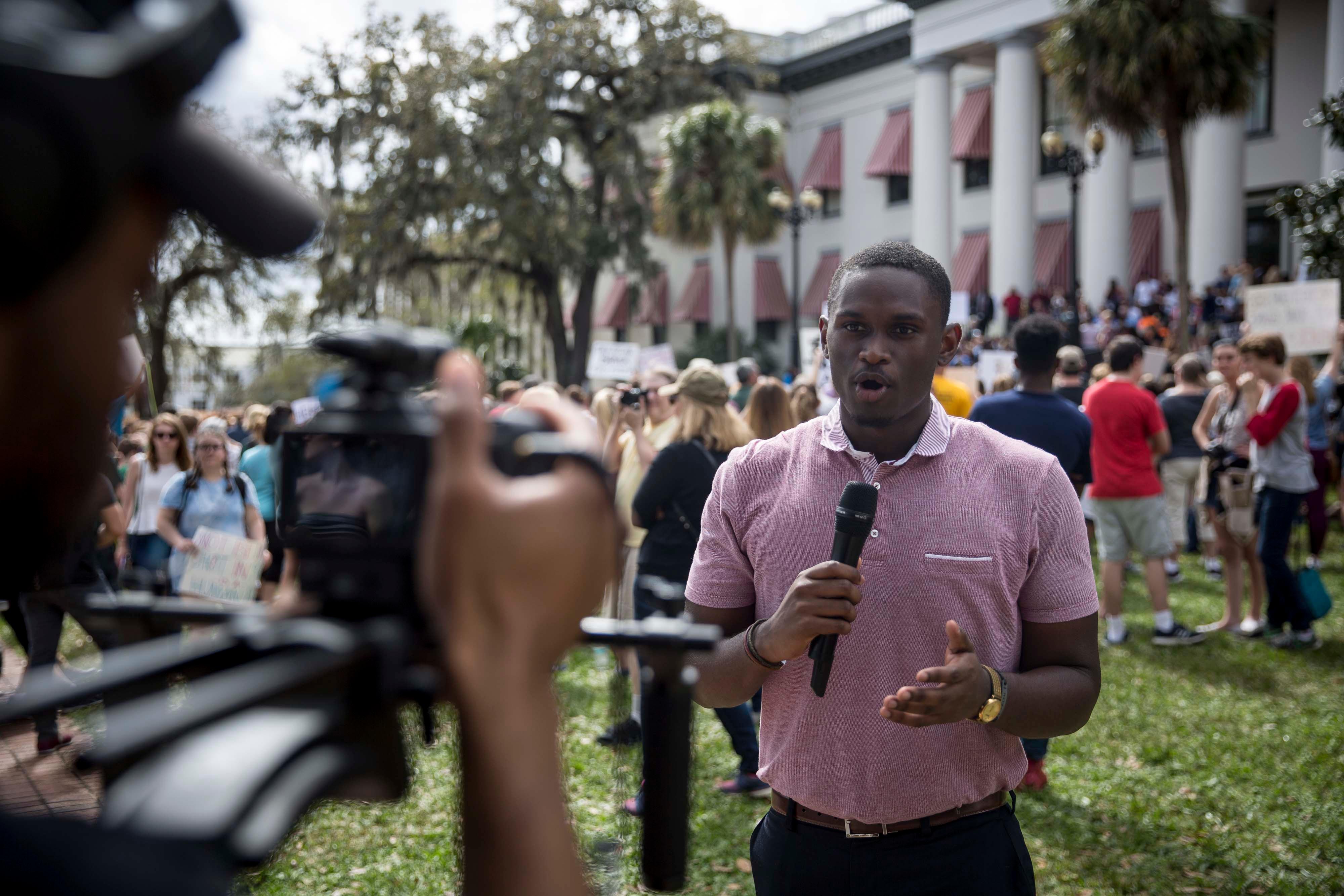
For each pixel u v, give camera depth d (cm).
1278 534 724
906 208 3127
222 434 559
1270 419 704
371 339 55
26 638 407
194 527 550
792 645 184
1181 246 1692
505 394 808
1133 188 2572
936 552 196
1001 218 2566
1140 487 708
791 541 208
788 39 3459
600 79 2948
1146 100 1667
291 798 39
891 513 200
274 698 43
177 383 1202
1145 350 1365
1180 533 955
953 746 196
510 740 49
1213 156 2239
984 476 202
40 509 38
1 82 32
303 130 2511
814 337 1219
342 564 53
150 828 36
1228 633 755
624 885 204
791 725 205
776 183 2672
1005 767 200
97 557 619
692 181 2573
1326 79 2262
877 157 3136
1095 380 951
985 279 2933
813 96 3409
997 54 2677
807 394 688
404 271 2683
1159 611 728
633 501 477
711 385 476
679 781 76
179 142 39
